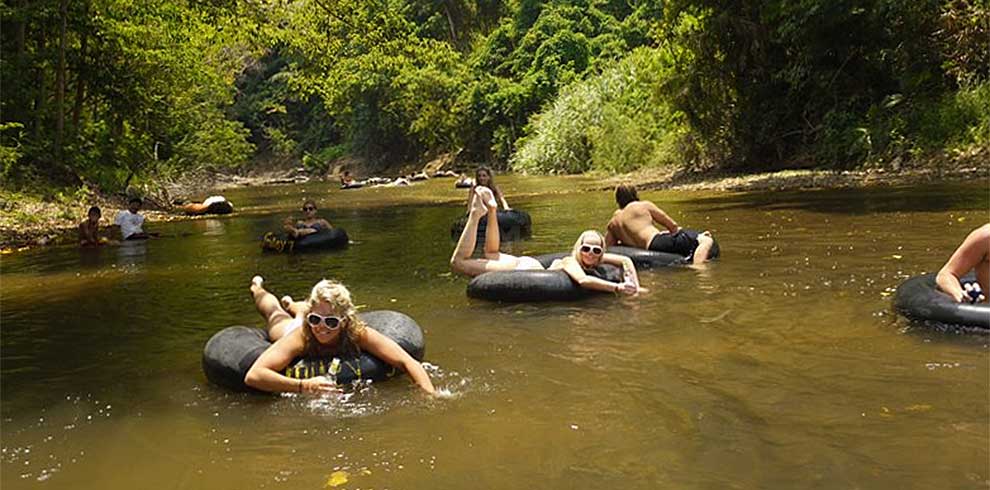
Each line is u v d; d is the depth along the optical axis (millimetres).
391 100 46188
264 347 4324
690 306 5527
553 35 40844
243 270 8562
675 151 23188
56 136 18781
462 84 43562
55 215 15609
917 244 7438
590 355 4445
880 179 14695
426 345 4848
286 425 3568
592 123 29531
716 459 2918
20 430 3678
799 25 17906
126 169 22078
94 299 7207
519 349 4660
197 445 3377
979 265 4727
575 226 11102
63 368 4793
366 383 4086
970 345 4191
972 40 16766
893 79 17812
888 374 3797
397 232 11883
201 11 18672
